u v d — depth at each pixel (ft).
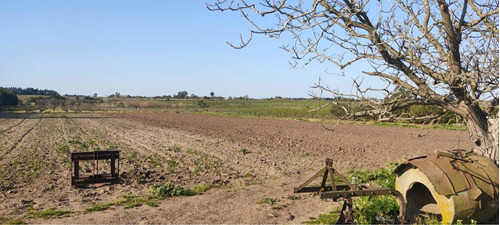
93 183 43.37
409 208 28.22
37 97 501.56
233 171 51.96
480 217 24.27
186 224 29.12
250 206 34.04
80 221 29.84
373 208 27.61
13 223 29.19
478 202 23.81
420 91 24.17
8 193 38.73
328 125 144.05
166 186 38.96
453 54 23.68
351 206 25.72
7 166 54.08
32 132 115.34
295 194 38.27
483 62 22.54
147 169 52.90
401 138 96.12
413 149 74.54
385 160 60.90
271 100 525.34
